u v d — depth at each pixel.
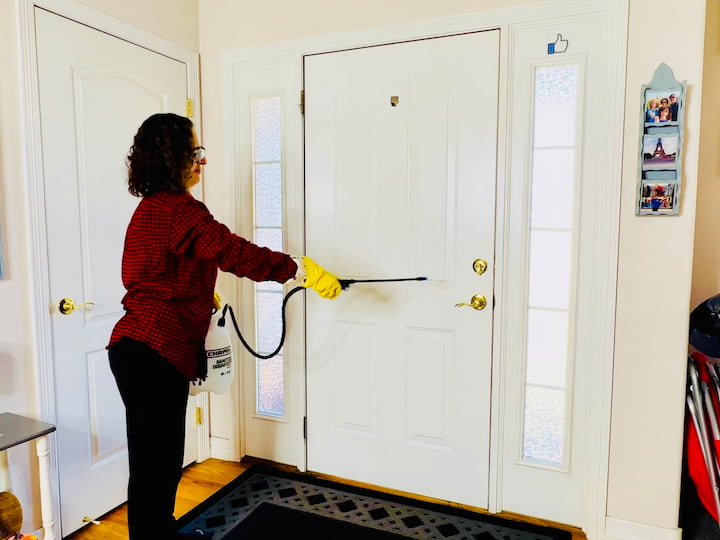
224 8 2.41
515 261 2.01
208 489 2.28
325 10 2.22
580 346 1.95
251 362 2.52
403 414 2.23
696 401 1.77
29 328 1.78
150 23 2.21
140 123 2.18
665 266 1.75
